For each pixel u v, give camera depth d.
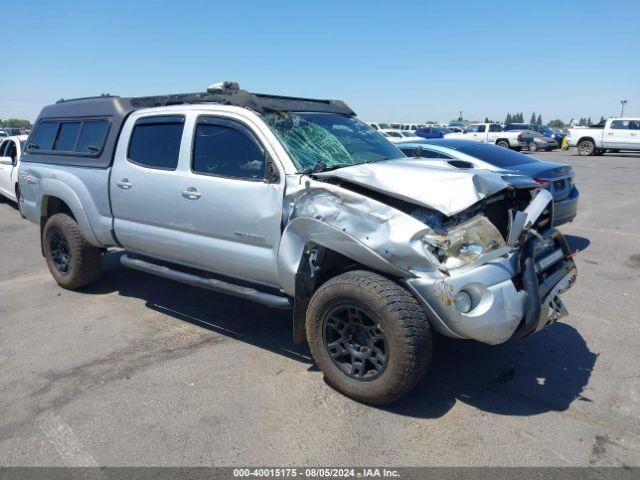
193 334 4.72
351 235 3.33
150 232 4.77
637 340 4.40
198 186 4.26
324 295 3.47
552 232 3.90
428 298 3.16
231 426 3.30
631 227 8.89
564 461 2.90
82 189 5.35
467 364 4.03
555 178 6.83
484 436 3.13
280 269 3.73
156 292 5.88
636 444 3.03
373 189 3.45
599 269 6.45
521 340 4.42
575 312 5.04
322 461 2.95
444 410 3.42
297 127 4.25
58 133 5.89
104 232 5.25
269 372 3.98
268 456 3.01
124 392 3.73
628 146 26.19
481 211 3.60
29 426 3.36
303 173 3.76
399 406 3.48
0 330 4.90
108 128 5.18
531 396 3.57
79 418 3.43
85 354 4.36
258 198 3.89
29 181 6.11
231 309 5.32
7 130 29.38
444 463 2.91
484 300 3.17
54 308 5.45
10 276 6.70
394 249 3.19
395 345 3.19
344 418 3.35
